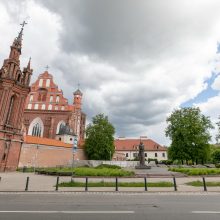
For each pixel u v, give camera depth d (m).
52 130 62.78
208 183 18.78
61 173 26.62
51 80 69.06
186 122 52.19
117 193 14.62
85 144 64.00
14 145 35.12
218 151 71.81
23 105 37.81
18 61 37.62
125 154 99.56
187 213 8.64
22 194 13.84
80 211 8.82
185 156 50.72
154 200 11.80
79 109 73.75
